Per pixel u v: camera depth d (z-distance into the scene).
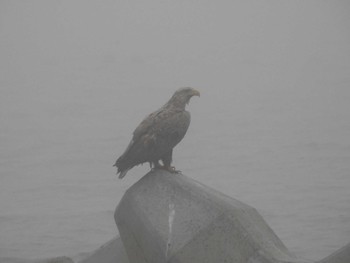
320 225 38.81
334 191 49.41
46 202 50.41
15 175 65.00
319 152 70.56
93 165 68.44
